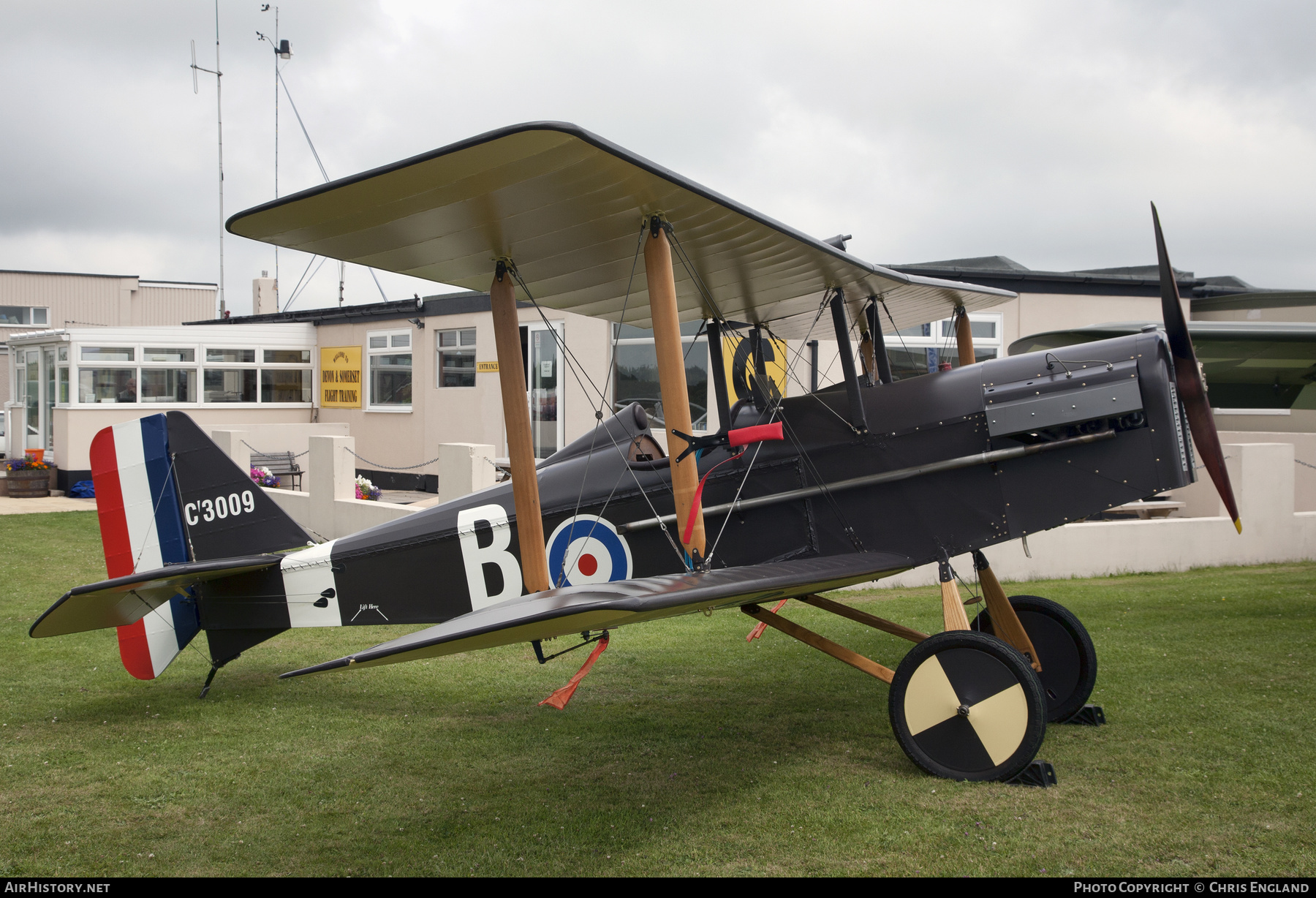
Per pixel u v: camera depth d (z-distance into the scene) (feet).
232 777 12.60
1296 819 10.28
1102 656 17.93
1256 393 40.04
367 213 10.82
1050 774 11.57
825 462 14.48
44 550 33.12
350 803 11.70
